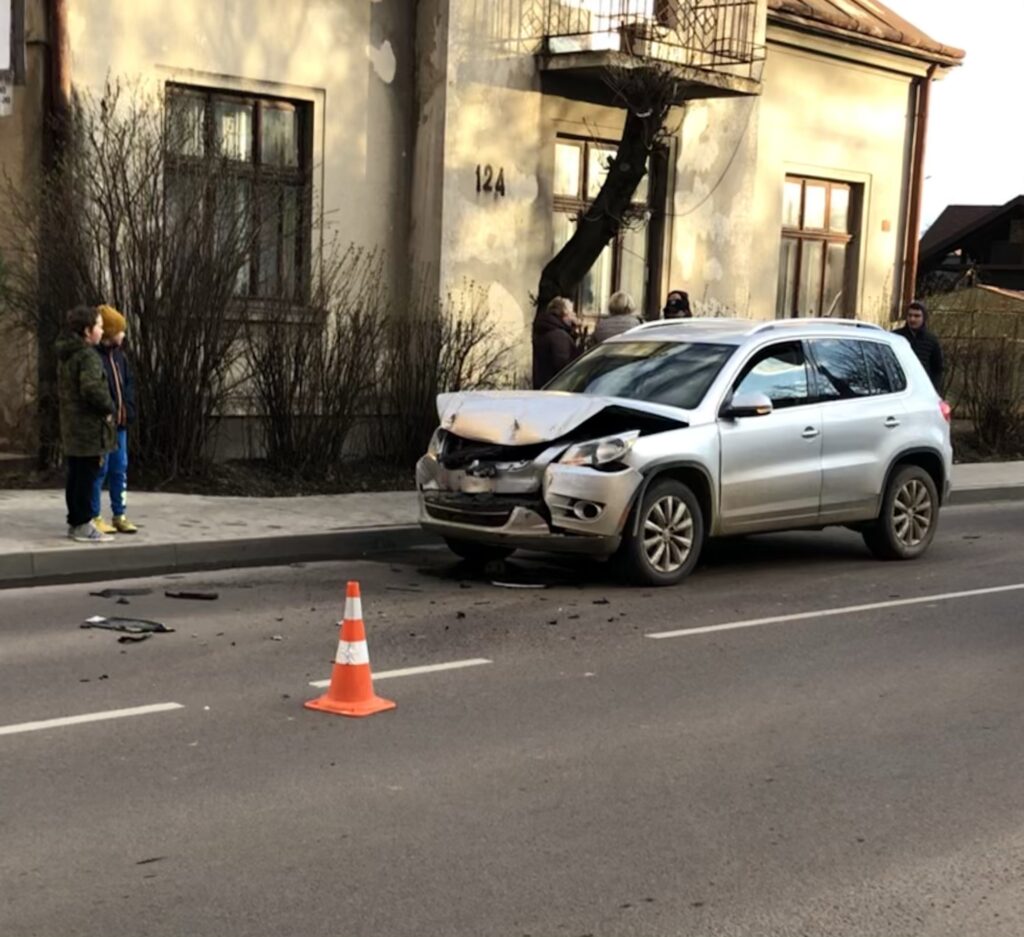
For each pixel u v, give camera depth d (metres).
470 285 15.51
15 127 12.27
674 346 10.34
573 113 16.47
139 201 12.00
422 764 5.44
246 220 12.62
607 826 4.81
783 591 9.53
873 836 4.79
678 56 16.50
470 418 9.43
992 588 9.91
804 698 6.66
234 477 12.80
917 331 15.24
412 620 8.18
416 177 15.41
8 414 12.32
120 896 4.11
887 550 11.01
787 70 19.91
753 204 19.23
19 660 6.92
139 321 12.13
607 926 4.00
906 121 22.06
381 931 3.92
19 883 4.18
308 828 4.70
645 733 5.97
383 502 12.48
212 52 13.57
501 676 6.89
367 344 13.62
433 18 15.08
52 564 9.23
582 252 15.52
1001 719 6.36
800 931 4.00
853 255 21.72
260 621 8.03
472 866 4.41
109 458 9.92
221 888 4.18
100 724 5.85
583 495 8.95
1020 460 20.14
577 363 10.77
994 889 4.34
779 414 10.04
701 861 4.52
